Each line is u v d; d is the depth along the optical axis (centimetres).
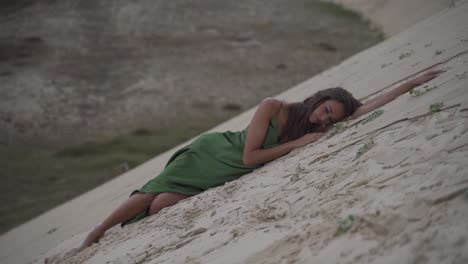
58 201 2194
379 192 274
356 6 5278
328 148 407
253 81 3816
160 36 4575
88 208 1107
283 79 3844
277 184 387
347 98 474
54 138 3066
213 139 506
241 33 4691
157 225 445
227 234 333
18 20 4775
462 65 429
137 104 3475
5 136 3061
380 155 319
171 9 5125
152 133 3033
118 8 5094
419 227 230
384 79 723
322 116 471
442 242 215
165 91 3656
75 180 2470
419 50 759
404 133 335
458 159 263
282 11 5253
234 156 492
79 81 3778
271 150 472
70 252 520
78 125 3228
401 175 280
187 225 406
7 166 2688
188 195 495
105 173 2517
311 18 5056
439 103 346
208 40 4534
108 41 4456
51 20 4778
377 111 423
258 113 480
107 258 422
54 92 3609
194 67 4034
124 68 4006
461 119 306
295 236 279
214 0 5422
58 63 4044
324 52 4262
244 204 378
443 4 3953
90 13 4975
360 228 252
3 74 3803
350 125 436
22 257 884
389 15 4694
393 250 226
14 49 4209
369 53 1269
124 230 491
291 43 4481
